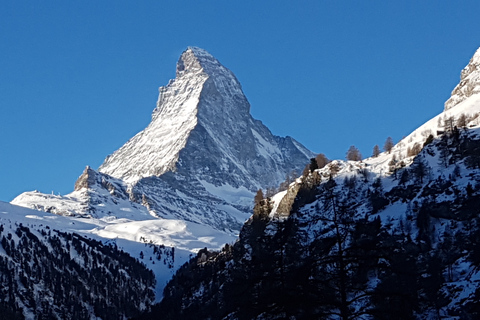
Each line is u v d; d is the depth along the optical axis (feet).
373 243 262.67
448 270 630.74
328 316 254.27
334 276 258.57
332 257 261.24
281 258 291.17
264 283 275.80
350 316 255.50
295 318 260.62
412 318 248.52
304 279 262.67
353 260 258.98
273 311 263.29
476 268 603.26
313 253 273.75
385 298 252.01
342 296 254.06
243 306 271.28
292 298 260.62
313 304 255.91
